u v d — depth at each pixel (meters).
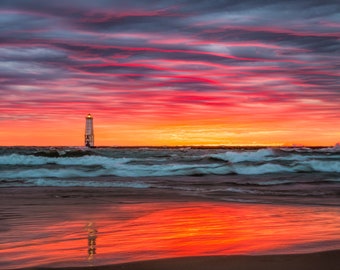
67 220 8.55
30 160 29.73
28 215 9.30
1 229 7.37
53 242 6.02
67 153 41.31
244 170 26.02
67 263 4.45
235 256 4.56
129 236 6.45
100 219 8.67
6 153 44.84
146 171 25.02
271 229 7.01
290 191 15.33
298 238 5.93
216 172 25.77
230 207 10.82
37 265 4.39
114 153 50.28
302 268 4.15
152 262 4.38
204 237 6.15
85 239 6.24
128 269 4.18
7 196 13.36
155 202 12.02
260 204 11.54
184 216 9.09
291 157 34.53
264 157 34.44
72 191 15.02
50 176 23.09
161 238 6.15
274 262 4.34
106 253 4.99
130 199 12.77
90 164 29.22
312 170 26.78
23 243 5.98
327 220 8.27
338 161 27.14
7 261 4.66
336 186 17.41
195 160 34.34
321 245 5.26
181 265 4.27
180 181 20.20
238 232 6.66
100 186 17.09
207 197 13.40
